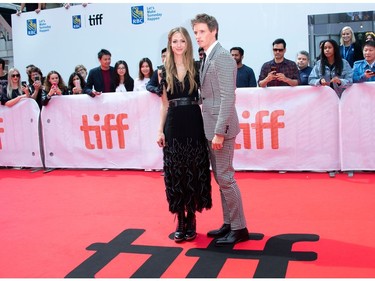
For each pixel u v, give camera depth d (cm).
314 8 657
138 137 577
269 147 533
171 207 326
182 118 321
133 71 776
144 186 499
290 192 443
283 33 675
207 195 327
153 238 334
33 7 920
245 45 695
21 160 633
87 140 601
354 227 336
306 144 523
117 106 580
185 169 321
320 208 387
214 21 309
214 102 312
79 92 640
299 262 278
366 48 532
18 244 333
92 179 547
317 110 515
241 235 317
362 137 505
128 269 279
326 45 521
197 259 291
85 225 371
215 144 302
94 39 794
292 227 343
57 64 830
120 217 389
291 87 521
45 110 614
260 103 529
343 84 506
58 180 552
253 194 442
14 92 639
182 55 322
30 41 844
